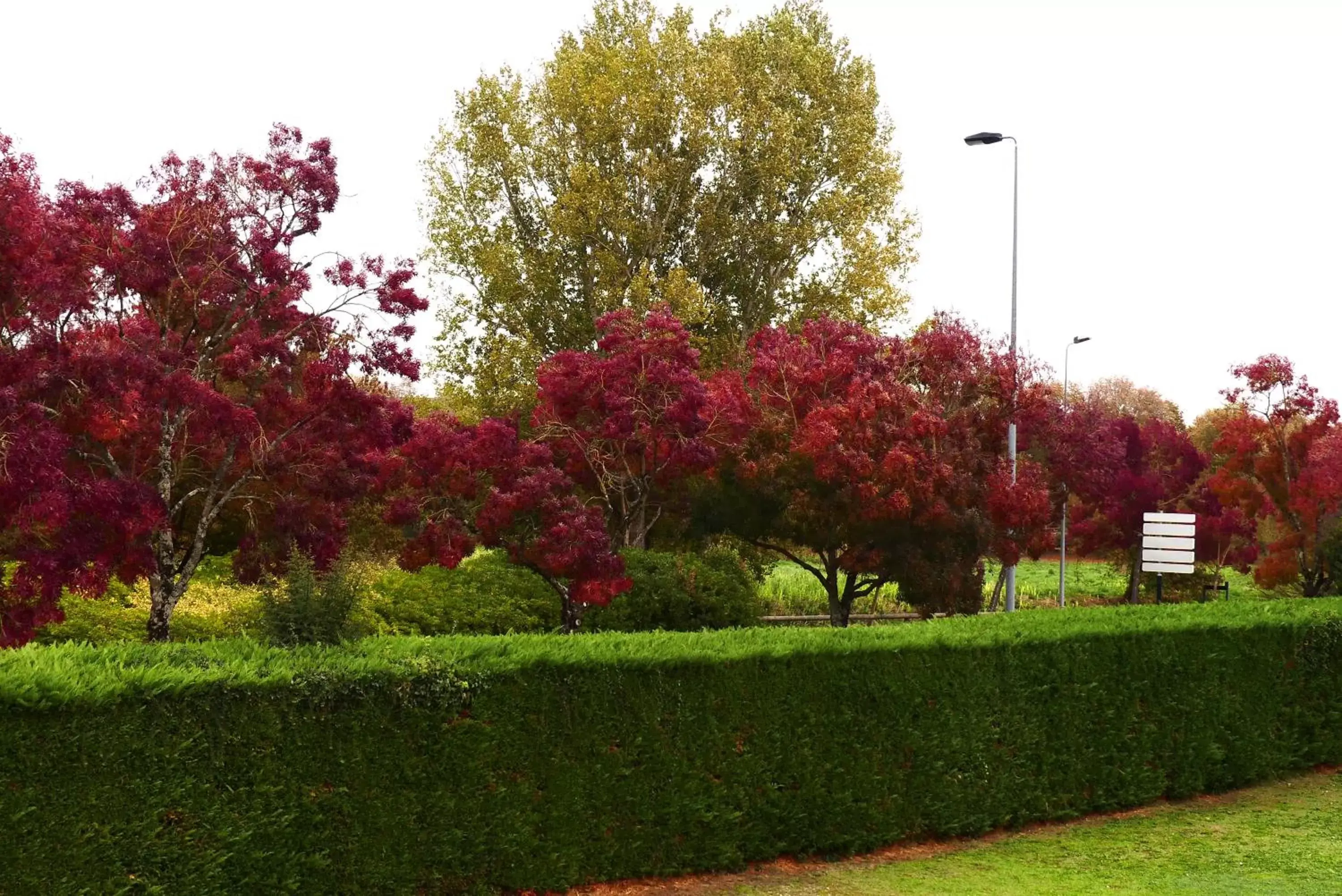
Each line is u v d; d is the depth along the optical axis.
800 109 39.47
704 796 10.19
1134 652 13.50
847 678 11.12
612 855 9.67
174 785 7.57
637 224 36.41
